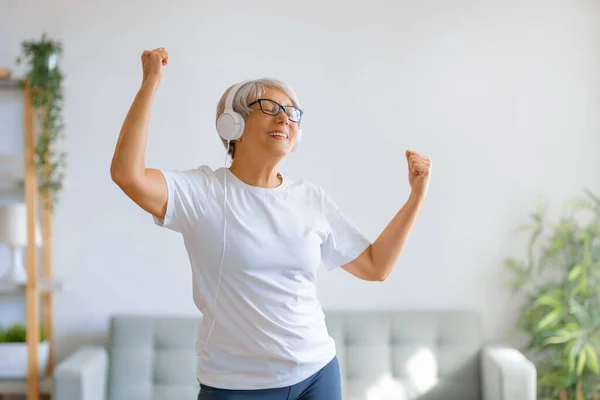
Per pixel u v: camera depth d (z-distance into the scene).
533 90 3.73
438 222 3.73
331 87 3.73
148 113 1.61
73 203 3.74
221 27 3.74
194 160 3.73
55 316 3.75
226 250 1.71
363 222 3.73
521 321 3.64
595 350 3.59
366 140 3.73
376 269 1.96
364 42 3.74
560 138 3.72
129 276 3.75
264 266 1.73
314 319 1.83
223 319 1.75
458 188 3.73
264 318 1.74
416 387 3.44
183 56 3.74
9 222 3.44
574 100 3.72
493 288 3.72
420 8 3.74
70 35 3.73
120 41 3.73
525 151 3.73
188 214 1.71
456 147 3.73
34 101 3.48
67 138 3.73
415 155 1.91
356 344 3.48
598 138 3.71
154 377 3.44
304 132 3.73
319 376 1.83
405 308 3.73
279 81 1.87
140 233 3.75
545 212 3.72
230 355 1.76
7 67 3.72
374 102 3.73
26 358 3.46
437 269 3.73
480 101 3.73
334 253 1.96
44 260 3.70
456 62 3.73
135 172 1.59
